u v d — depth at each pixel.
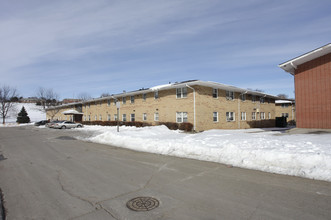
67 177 6.00
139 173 6.24
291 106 42.09
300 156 6.08
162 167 6.88
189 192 4.65
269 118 32.69
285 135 11.88
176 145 9.48
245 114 27.02
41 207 4.06
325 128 12.75
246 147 7.94
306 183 4.96
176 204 4.05
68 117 48.16
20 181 5.73
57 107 51.66
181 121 21.89
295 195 4.30
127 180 5.60
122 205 4.06
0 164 7.92
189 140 10.51
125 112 30.22
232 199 4.21
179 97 22.22
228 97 24.50
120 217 3.58
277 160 6.33
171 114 22.97
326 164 5.53
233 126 24.84
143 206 3.99
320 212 3.57
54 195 4.66
